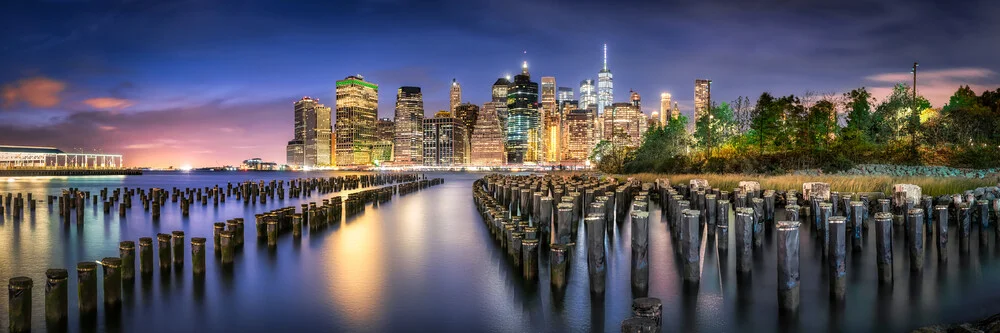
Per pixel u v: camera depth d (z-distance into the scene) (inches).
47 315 485.4
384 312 533.3
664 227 1041.5
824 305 518.6
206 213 1593.3
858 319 482.6
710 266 684.1
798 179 1492.4
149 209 1681.8
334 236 1013.8
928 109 3090.6
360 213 1467.8
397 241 952.3
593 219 567.8
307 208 1210.6
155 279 661.9
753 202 810.8
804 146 2401.6
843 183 1273.4
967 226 737.6
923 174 1847.9
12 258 864.9
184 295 595.5
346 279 664.4
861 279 604.4
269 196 2379.4
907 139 2396.7
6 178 6107.3
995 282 588.7
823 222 722.8
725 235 757.3
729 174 2148.1
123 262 639.8
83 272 514.0
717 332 457.1
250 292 608.1
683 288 583.2
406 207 1674.5
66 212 1365.7
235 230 882.1
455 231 1082.1
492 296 579.8
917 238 631.8
